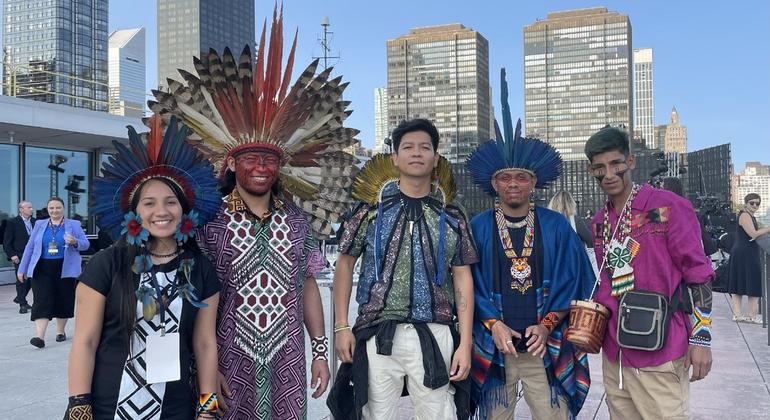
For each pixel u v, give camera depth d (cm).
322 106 299
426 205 288
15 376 561
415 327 279
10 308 1020
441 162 305
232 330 255
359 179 300
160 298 220
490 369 305
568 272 304
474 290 306
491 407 304
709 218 1480
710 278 266
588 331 276
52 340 736
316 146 306
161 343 220
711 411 440
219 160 282
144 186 228
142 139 254
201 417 230
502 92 311
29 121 1262
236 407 253
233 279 256
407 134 283
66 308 712
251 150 265
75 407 211
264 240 263
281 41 277
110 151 1628
